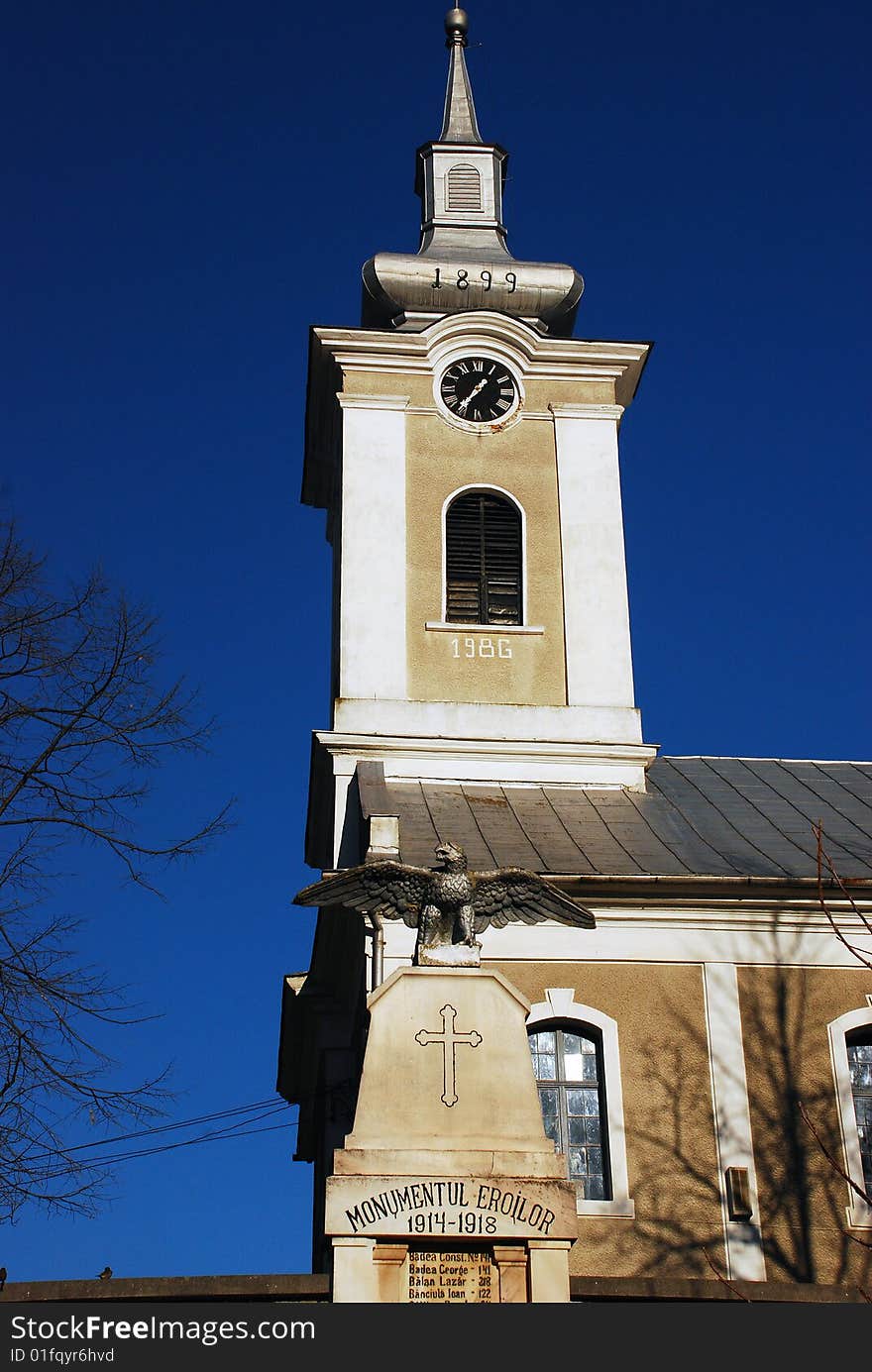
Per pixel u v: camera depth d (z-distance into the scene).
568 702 31.62
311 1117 31.92
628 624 32.38
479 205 36.75
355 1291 15.23
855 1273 24.30
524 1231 15.48
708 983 26.17
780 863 27.47
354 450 33.22
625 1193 24.59
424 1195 15.54
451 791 30.31
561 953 26.17
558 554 32.88
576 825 29.08
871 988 26.39
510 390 34.09
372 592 32.06
